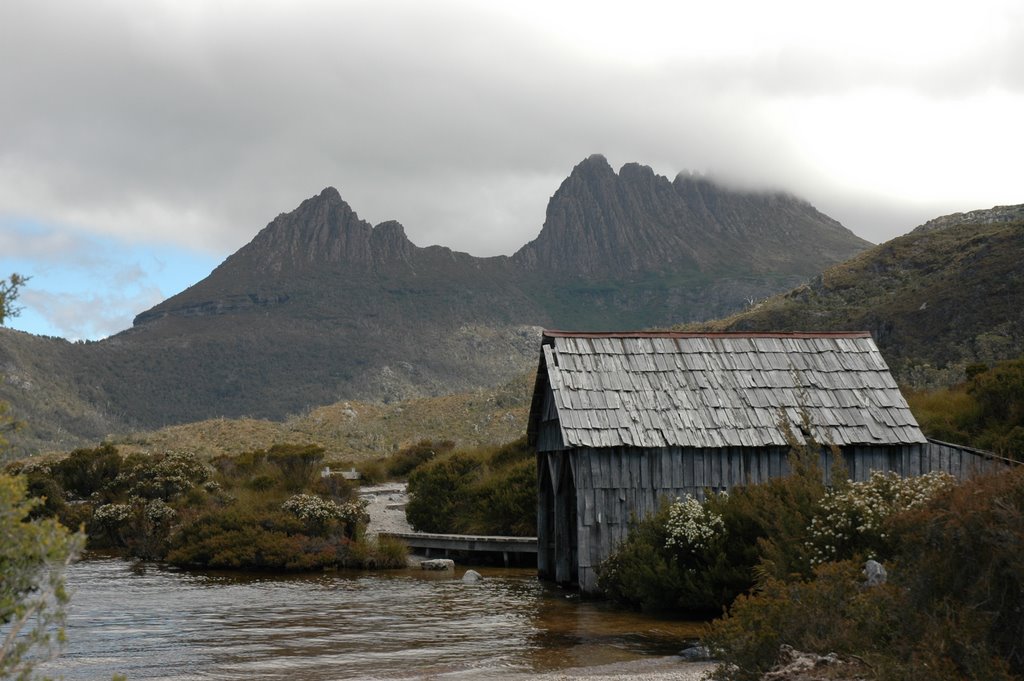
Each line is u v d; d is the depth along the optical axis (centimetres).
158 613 1617
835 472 1512
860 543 1298
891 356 9025
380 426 10169
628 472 1777
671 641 1334
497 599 1795
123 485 3166
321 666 1162
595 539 1755
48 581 551
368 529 2944
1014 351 7531
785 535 1375
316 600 1786
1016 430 2075
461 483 3006
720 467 1808
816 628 909
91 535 2819
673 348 1969
